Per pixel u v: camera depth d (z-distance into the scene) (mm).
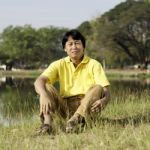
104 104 6086
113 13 86688
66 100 6543
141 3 84500
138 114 7527
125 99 10203
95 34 79812
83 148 5109
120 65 93375
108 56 80875
